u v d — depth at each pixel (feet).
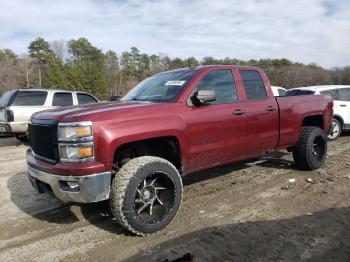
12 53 270.67
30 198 18.06
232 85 17.29
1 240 13.38
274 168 22.54
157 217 13.43
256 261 11.24
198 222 14.29
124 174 12.67
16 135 37.58
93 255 12.03
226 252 11.84
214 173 21.63
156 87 16.75
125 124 12.87
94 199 12.35
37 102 36.11
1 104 36.24
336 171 21.72
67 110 13.67
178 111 14.65
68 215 15.64
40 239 13.39
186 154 14.84
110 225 14.42
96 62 268.00
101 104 14.90
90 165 12.12
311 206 15.79
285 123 19.47
